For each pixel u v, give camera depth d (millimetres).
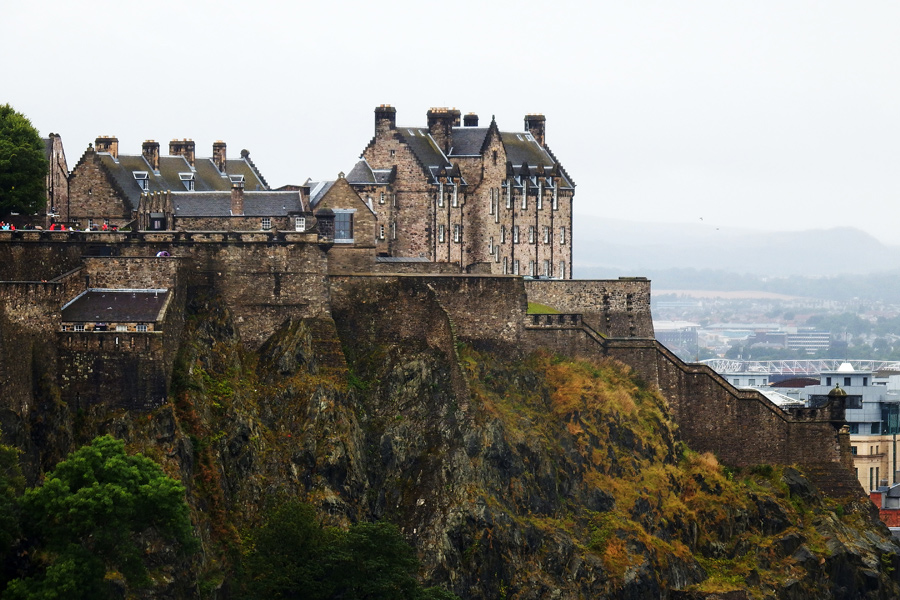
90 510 185250
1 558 186000
